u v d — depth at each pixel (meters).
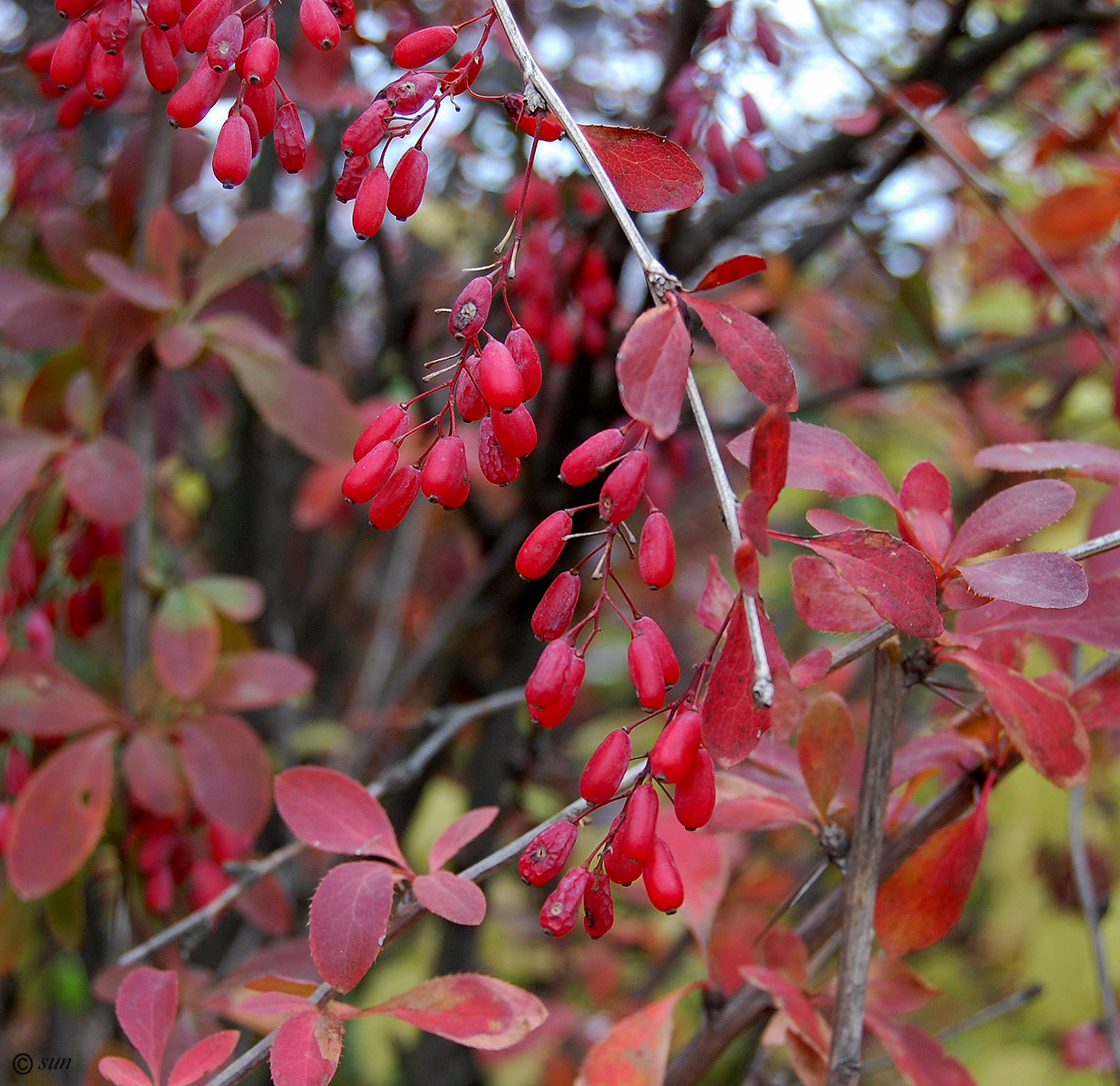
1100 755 0.51
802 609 0.35
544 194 0.52
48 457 0.49
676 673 0.32
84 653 0.76
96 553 0.55
